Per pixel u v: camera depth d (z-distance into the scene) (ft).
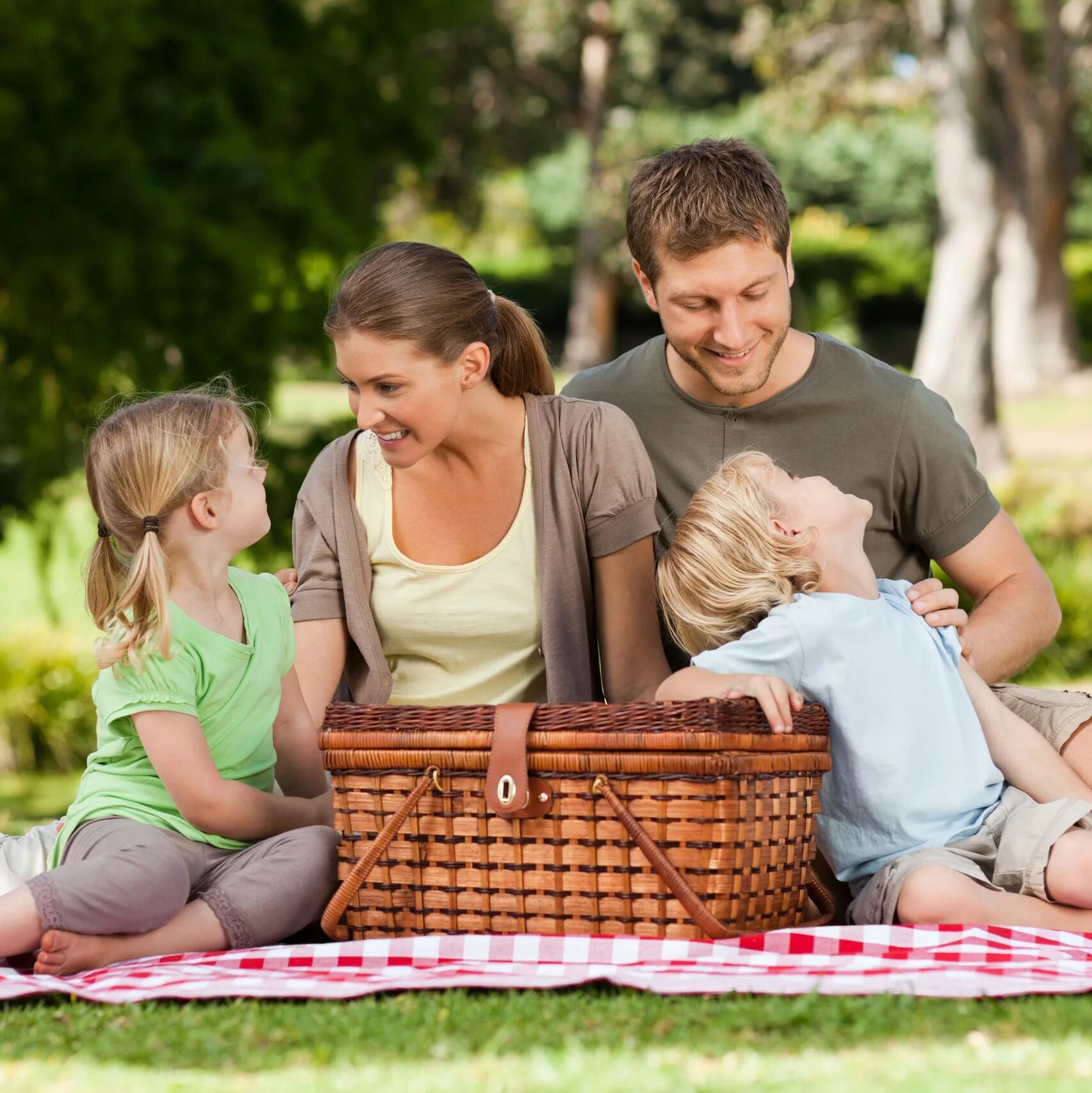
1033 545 61.98
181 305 44.21
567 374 146.10
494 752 13.12
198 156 44.42
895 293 153.07
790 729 13.19
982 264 95.35
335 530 16.70
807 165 154.61
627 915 13.11
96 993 11.96
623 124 144.87
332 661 16.74
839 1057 9.93
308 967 13.03
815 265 152.97
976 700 15.33
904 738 14.51
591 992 11.90
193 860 14.46
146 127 44.91
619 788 13.03
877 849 14.60
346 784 13.82
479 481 16.33
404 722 13.57
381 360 14.58
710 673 14.43
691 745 12.76
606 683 16.78
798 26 115.55
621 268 147.23
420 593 16.48
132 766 14.79
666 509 17.92
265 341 45.55
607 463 16.43
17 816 44.91
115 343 44.83
